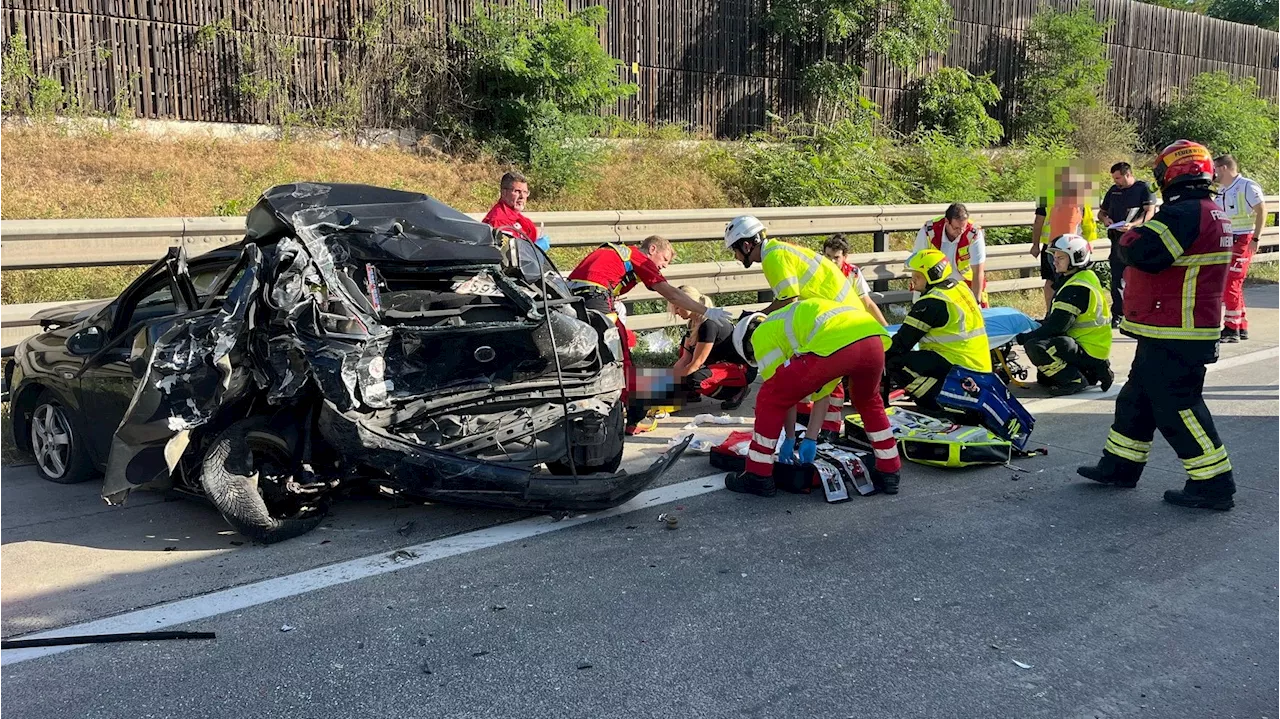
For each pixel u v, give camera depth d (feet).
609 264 22.02
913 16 54.70
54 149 33.17
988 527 16.25
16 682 11.03
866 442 20.35
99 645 11.94
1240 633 12.44
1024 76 64.28
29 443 19.69
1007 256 38.88
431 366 15.75
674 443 21.79
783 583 13.92
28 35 34.42
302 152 38.06
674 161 45.73
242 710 10.49
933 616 12.87
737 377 24.32
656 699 10.77
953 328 21.17
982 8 61.93
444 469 14.90
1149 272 16.81
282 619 12.69
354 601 13.25
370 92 41.24
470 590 13.64
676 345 29.53
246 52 38.37
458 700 10.72
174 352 14.51
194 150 35.96
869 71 56.49
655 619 12.74
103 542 15.40
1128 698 10.86
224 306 14.38
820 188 45.52
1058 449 21.20
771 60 53.06
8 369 20.43
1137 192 34.42
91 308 20.56
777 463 18.13
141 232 23.36
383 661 11.59
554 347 16.08
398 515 16.69
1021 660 11.70
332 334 14.49
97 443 17.47
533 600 13.30
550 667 11.46
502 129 42.57
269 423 15.02
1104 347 25.96
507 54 41.47
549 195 40.70
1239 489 18.20
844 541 15.58
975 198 50.62
